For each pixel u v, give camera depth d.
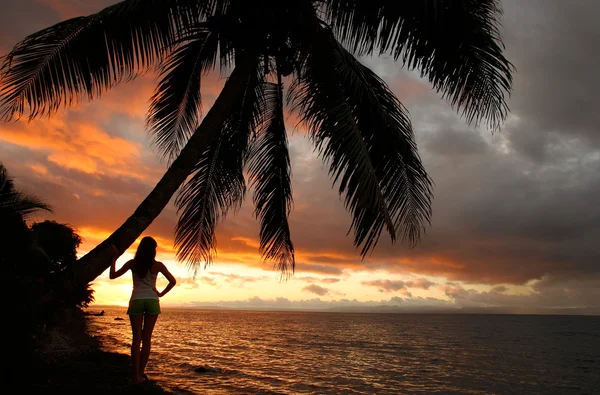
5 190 8.48
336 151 5.89
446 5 6.23
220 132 8.54
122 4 5.88
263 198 8.81
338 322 114.94
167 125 8.55
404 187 6.81
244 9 6.46
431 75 7.12
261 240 8.95
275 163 8.79
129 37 6.09
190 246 8.64
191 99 8.52
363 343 40.22
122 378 6.59
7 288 4.92
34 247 6.64
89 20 5.80
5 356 5.11
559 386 18.45
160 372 13.37
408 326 96.38
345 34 7.11
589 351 37.84
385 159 6.80
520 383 18.89
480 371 22.38
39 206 8.77
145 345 6.18
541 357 31.47
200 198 8.70
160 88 8.12
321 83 6.22
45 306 5.01
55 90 5.86
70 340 19.08
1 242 7.07
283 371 17.56
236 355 23.44
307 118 6.38
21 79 5.63
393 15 6.54
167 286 6.36
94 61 5.97
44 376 5.95
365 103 6.68
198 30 6.83
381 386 15.66
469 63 6.79
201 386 11.38
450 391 15.65
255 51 6.59
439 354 31.53
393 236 5.30
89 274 5.15
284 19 6.45
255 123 8.81
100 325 47.22
